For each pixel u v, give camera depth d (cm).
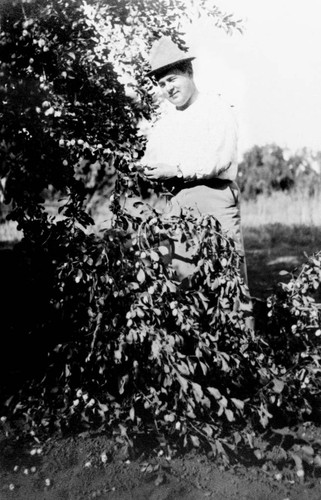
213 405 317
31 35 322
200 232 296
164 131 350
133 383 304
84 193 335
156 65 340
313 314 303
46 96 321
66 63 325
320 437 310
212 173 334
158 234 299
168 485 265
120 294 288
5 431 309
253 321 329
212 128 337
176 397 298
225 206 343
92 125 322
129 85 380
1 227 680
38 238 325
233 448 284
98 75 344
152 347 279
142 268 286
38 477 271
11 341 356
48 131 320
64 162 320
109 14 354
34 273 326
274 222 986
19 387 342
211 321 315
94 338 293
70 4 325
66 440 301
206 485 266
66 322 327
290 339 332
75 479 269
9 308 349
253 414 302
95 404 317
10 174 342
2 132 338
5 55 331
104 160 317
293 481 270
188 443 298
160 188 324
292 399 317
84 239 306
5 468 277
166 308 302
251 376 318
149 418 315
